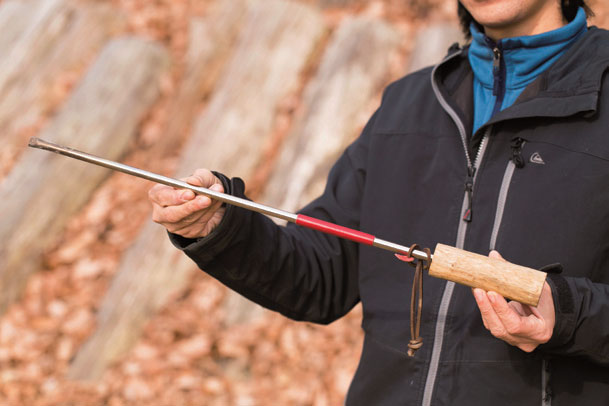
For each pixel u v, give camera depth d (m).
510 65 1.50
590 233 1.32
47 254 4.14
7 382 3.51
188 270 3.92
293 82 4.58
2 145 4.58
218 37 5.01
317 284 1.62
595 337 1.23
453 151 1.51
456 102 1.59
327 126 4.15
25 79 4.86
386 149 1.61
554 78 1.42
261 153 4.34
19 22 5.17
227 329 3.70
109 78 4.71
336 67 4.37
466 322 1.40
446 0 4.80
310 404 3.32
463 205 1.46
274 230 1.57
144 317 3.75
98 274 4.04
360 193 1.67
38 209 4.16
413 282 1.40
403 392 1.45
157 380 3.47
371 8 4.92
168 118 4.75
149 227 4.05
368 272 1.57
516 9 1.45
